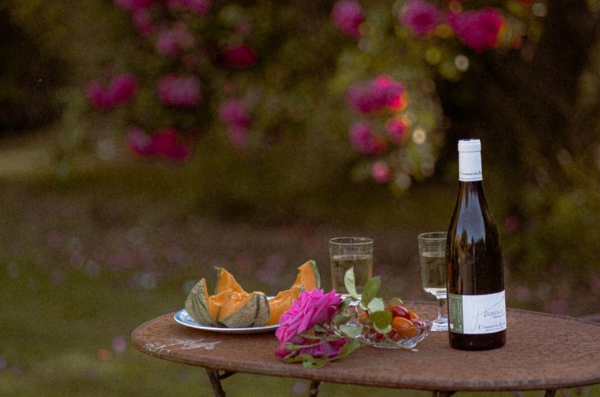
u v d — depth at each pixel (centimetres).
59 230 934
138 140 528
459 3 435
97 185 1154
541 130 577
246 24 512
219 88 537
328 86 567
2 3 716
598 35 537
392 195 898
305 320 192
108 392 456
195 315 222
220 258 784
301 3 548
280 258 772
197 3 482
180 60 518
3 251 852
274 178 849
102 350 529
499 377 180
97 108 526
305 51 554
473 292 202
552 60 554
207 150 815
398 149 524
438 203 888
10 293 691
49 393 455
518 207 598
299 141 784
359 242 221
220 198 880
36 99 894
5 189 1203
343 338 194
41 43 783
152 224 905
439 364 192
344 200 880
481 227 204
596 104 557
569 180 575
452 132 614
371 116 452
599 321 270
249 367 192
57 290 699
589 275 577
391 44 476
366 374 182
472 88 576
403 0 460
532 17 492
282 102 563
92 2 586
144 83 520
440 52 481
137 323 598
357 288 220
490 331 203
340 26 457
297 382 462
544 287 580
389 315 197
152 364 503
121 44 545
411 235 798
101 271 761
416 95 483
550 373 183
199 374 483
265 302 216
